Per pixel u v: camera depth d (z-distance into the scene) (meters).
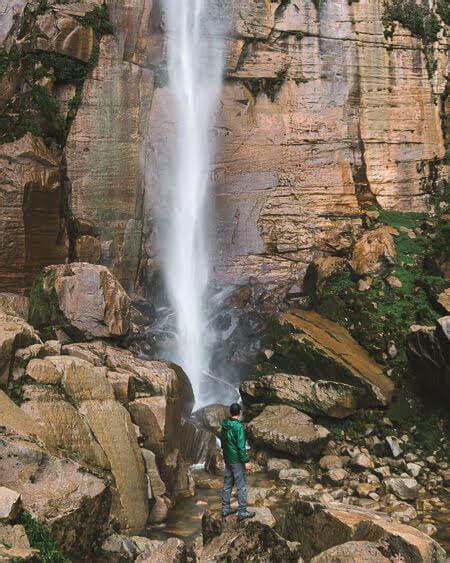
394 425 13.13
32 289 12.29
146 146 16.83
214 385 15.15
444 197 19.48
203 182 17.59
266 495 10.76
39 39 15.06
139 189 16.47
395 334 14.66
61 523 6.77
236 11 17.75
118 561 7.37
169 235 17.06
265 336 15.63
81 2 15.86
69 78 15.54
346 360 14.04
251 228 17.78
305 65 18.39
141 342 14.55
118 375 10.45
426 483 11.48
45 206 13.89
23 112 14.63
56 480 7.20
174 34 17.22
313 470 12.05
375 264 16.36
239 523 8.06
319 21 18.47
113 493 8.60
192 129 17.50
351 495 10.92
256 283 17.44
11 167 13.53
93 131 15.79
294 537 8.55
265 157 18.08
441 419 12.98
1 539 5.94
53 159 14.22
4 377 8.75
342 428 13.07
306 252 17.89
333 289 16.27
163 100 17.16
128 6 16.44
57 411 8.59
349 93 18.73
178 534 9.24
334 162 18.55
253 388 13.98
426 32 19.48
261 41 18.06
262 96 18.23
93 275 12.08
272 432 12.38
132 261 16.19
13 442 7.27
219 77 17.84
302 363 14.36
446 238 17.06
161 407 10.49
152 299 16.61
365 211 18.66
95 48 15.88
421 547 6.85
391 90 19.19
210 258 17.48
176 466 10.75
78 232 15.23
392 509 10.28
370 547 7.10
